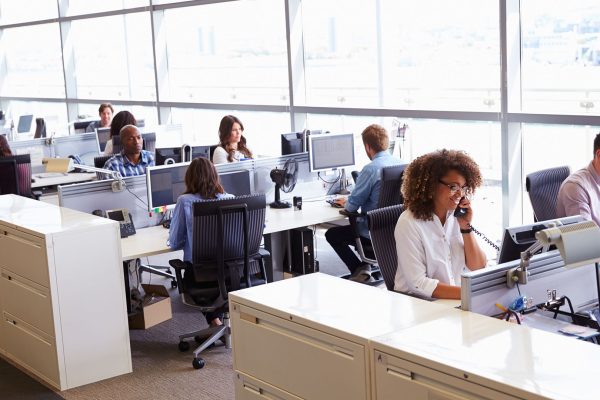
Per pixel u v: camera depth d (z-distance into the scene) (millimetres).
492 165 5770
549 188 4277
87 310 3930
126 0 9266
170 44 8820
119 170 5734
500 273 2365
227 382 3928
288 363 2311
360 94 6902
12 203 4602
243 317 2457
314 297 2432
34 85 11492
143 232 4742
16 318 4188
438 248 2969
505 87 5391
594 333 2336
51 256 3785
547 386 1694
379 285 5168
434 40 6188
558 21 5215
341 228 5258
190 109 8859
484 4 5750
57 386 3914
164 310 4773
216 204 3988
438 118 5902
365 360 2051
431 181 2914
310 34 7152
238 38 7977
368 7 6668
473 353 1905
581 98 5203
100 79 10086
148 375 4051
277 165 5500
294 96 7199
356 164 5922
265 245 5117
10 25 11508
